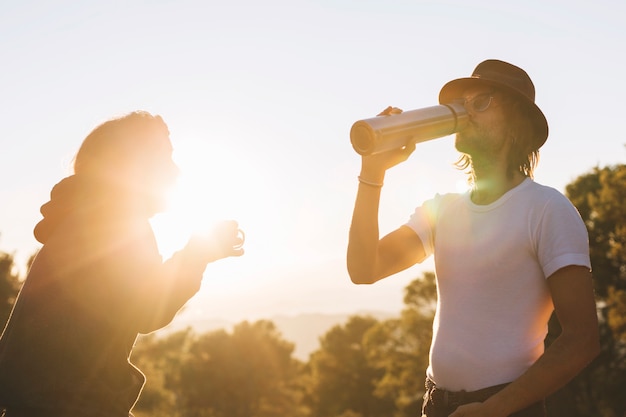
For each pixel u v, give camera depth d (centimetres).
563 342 194
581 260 200
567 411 3238
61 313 227
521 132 224
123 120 256
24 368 224
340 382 8488
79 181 243
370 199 232
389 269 241
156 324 235
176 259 238
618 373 3152
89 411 225
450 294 223
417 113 208
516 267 211
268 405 7488
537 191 215
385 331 5228
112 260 231
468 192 235
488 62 231
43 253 239
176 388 7412
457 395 213
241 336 7669
